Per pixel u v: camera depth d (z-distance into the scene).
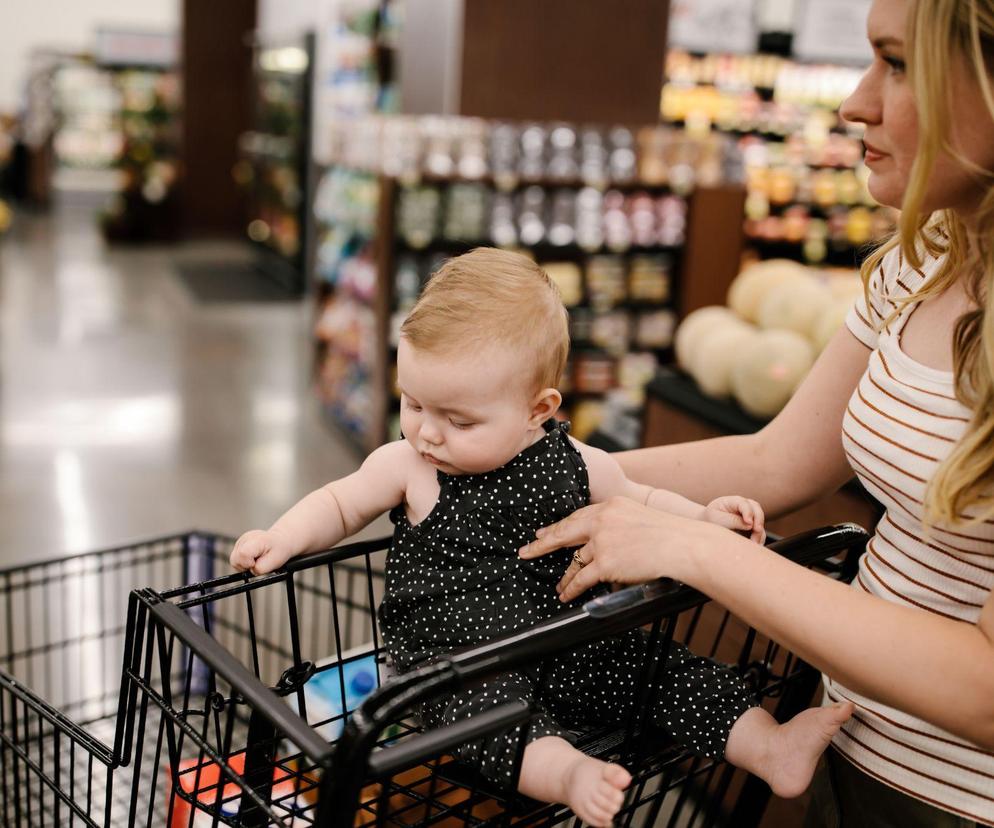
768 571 1.05
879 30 1.03
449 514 1.29
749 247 7.90
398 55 5.81
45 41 16.08
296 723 0.96
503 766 1.12
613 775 1.04
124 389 6.31
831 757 1.25
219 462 5.16
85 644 2.98
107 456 5.14
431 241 4.91
